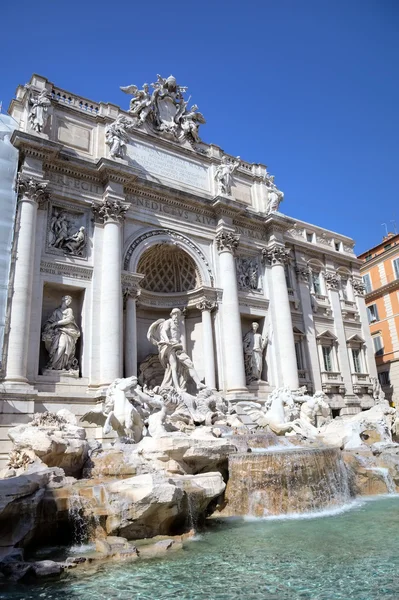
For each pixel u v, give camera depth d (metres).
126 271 26.02
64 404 21.67
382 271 49.00
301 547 10.76
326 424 25.73
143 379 26.80
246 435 19.31
